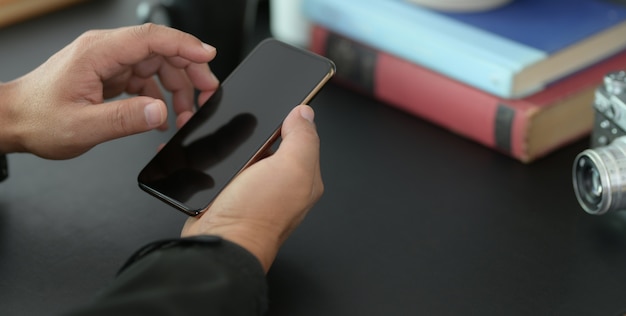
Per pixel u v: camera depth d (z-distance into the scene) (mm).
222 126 728
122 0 1165
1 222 760
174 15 951
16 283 689
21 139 739
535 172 839
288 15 1035
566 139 864
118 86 824
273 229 604
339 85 997
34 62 1004
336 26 974
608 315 655
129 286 523
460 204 792
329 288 685
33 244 734
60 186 812
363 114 941
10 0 1072
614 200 711
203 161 705
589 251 727
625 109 730
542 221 767
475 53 848
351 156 864
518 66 818
